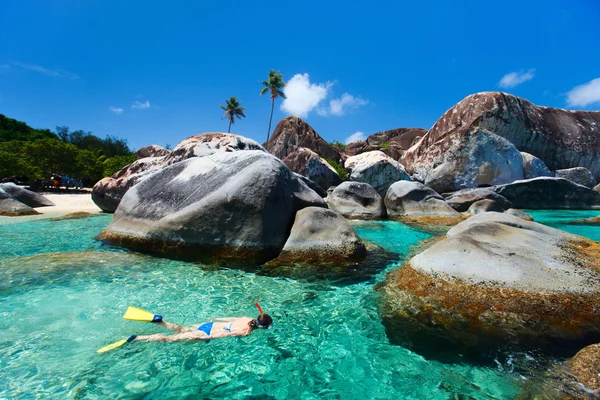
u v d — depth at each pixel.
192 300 5.23
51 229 10.64
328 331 4.31
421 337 4.10
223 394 3.10
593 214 17.64
